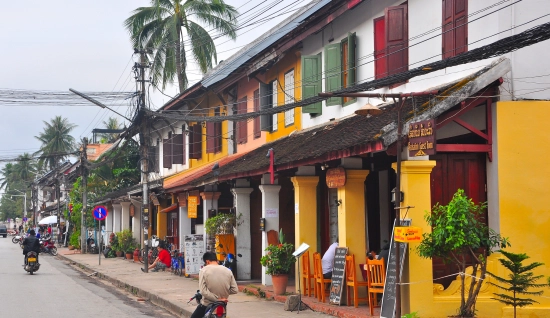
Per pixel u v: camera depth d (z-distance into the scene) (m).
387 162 15.55
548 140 11.51
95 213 32.97
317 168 16.83
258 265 21.66
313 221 16.16
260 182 20.73
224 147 27.64
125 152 44.03
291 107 15.90
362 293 13.92
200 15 36.84
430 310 11.23
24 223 106.56
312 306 14.25
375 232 16.17
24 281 24.34
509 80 11.55
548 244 11.39
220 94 26.84
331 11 16.81
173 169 35.31
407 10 14.83
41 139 91.31
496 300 11.34
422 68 10.91
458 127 12.20
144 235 27.56
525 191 11.43
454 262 11.39
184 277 24.38
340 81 17.45
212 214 23.23
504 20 11.84
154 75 36.56
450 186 12.05
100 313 15.55
